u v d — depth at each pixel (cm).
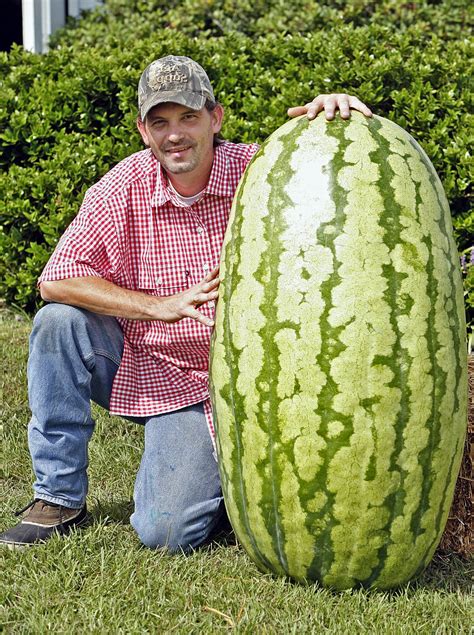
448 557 380
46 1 1109
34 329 374
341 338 307
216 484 377
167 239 388
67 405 374
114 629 313
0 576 349
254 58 766
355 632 312
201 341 384
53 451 374
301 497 319
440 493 328
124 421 519
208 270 389
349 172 316
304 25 998
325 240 310
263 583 346
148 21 1070
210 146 379
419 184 322
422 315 312
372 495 315
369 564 327
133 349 396
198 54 752
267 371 316
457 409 326
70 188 690
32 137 717
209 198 385
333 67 688
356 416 308
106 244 383
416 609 328
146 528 371
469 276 601
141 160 389
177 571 357
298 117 342
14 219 710
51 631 312
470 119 643
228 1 1057
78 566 352
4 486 448
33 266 695
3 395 555
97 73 729
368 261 309
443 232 325
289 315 311
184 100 362
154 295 390
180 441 379
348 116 330
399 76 683
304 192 317
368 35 741
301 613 322
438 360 316
